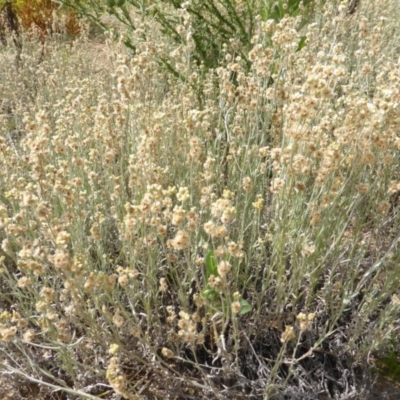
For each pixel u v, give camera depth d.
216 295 2.16
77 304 1.79
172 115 3.00
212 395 2.16
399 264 2.32
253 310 2.42
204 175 2.35
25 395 2.27
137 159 2.54
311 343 2.40
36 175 2.12
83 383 2.19
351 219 2.71
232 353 2.30
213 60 4.68
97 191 2.71
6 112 4.52
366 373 2.31
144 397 2.17
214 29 4.67
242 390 2.18
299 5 3.95
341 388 2.32
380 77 2.63
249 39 4.45
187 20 3.12
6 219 1.86
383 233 2.86
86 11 4.71
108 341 2.16
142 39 4.13
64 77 4.77
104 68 4.75
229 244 1.68
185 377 2.04
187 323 1.73
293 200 2.38
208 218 2.58
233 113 3.49
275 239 2.34
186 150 2.82
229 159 2.71
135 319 2.16
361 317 2.38
